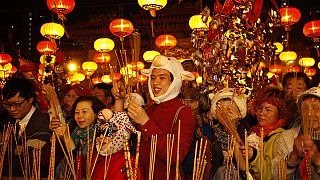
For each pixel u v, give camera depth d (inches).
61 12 197.0
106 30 440.8
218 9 134.3
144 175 78.2
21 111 93.2
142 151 78.0
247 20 128.4
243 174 76.9
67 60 406.3
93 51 437.1
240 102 87.5
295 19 193.6
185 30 420.8
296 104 83.8
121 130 78.9
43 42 264.5
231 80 126.6
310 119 71.0
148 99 146.3
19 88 93.1
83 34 444.1
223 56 128.8
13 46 427.2
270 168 77.4
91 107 87.4
